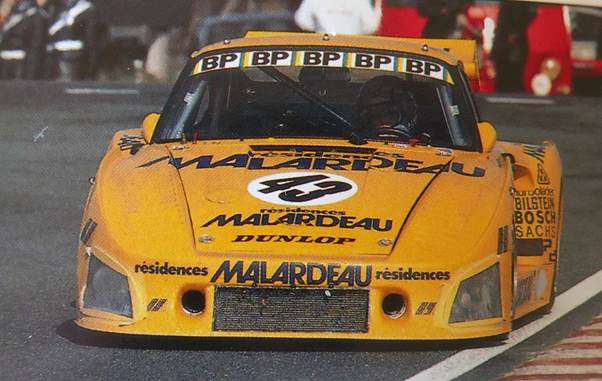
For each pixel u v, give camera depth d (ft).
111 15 77.25
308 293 25.40
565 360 26.84
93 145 57.72
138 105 68.13
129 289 25.82
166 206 27.25
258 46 33.42
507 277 26.84
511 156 32.55
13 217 43.68
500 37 75.25
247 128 31.48
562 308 32.45
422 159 29.94
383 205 27.22
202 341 27.71
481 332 25.95
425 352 27.09
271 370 25.76
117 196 27.94
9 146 57.06
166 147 30.99
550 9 75.51
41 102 68.39
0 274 35.76
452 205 27.43
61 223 42.91
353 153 30.07
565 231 43.65
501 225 27.20
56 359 26.84
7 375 25.81
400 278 25.46
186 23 77.20
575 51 75.87
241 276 25.32
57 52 77.10
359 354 26.86
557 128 65.16
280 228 26.30
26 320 30.45
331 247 25.75
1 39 77.15
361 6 75.00
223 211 26.94
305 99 32.04
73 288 34.22
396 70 32.55
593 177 53.67
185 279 25.52
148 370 25.85
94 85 75.20
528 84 75.66
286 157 29.63
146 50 77.25
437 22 74.69
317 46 33.24
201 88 32.55
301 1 75.72
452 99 32.19
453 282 25.79
